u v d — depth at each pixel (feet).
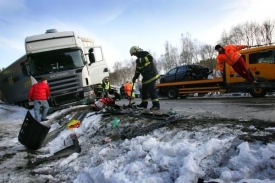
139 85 66.64
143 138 14.12
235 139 10.92
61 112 31.30
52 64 34.22
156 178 10.06
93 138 18.63
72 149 17.04
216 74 39.50
